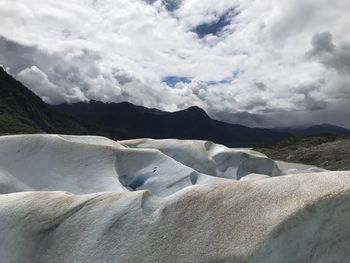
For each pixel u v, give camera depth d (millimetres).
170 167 19156
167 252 6914
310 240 6234
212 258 6434
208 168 26500
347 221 6168
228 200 7336
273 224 6359
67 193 9680
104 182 16797
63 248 7852
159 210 7848
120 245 7434
